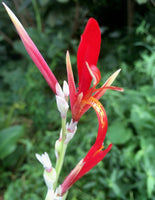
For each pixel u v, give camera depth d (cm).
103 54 55
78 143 37
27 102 51
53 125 45
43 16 53
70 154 36
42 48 51
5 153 40
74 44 49
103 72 45
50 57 50
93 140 37
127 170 32
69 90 12
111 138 35
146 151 31
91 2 50
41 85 48
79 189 32
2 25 65
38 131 45
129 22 52
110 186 30
